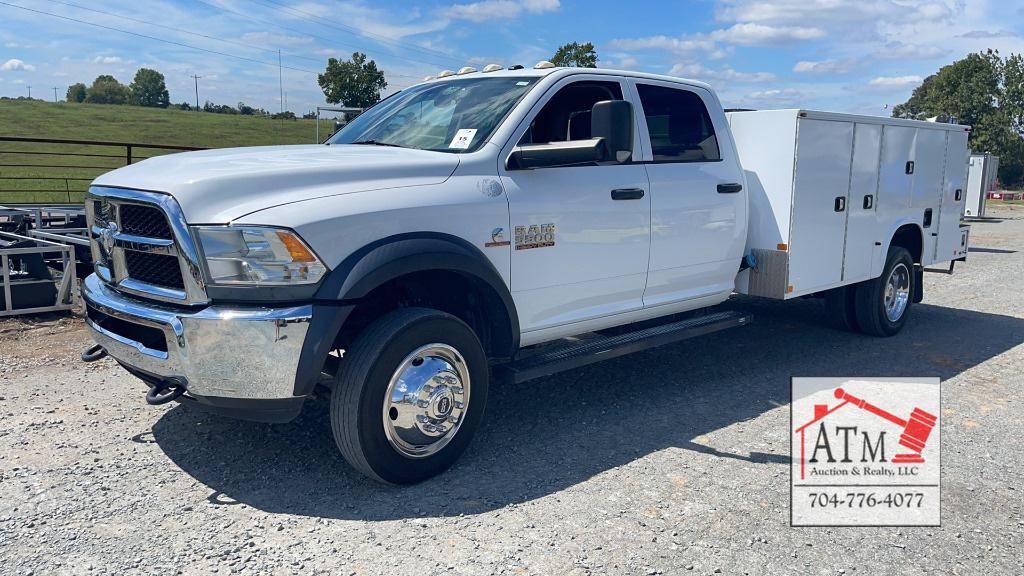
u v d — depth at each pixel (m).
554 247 4.41
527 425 4.70
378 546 3.20
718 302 5.78
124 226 3.78
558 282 4.49
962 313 8.50
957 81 55.47
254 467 3.98
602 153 3.97
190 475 3.87
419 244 3.70
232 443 4.30
